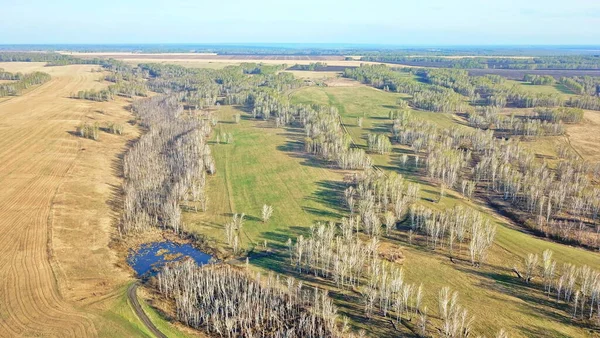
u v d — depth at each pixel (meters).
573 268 97.00
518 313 91.81
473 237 115.38
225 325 88.56
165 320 90.56
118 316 90.31
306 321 87.75
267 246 122.88
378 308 94.50
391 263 111.62
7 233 121.12
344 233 120.94
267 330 88.62
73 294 97.06
